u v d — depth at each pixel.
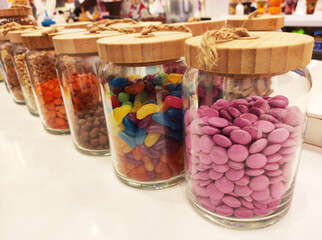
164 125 0.50
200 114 0.41
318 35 1.53
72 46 0.58
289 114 0.38
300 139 0.41
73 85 0.65
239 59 0.33
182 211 0.49
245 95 0.42
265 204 0.41
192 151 0.44
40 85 0.78
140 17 1.60
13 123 0.95
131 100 0.50
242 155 0.37
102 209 0.51
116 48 0.44
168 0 1.62
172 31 0.57
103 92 0.54
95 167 0.65
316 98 0.67
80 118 0.68
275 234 0.43
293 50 0.33
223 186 0.40
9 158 0.71
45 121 0.84
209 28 0.74
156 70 0.49
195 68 0.39
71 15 1.61
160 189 0.56
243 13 1.59
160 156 0.52
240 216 0.43
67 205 0.52
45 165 0.67
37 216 0.50
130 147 0.52
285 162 0.40
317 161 0.59
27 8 1.17
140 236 0.44
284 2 1.67
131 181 0.56
